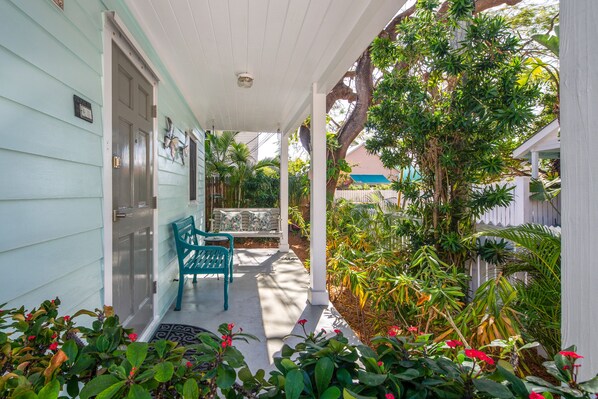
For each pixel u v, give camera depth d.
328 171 7.02
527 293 2.19
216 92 3.98
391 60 3.65
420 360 0.81
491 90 2.80
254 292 3.74
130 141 2.16
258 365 2.13
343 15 2.20
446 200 3.29
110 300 1.74
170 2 2.07
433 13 3.40
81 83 1.50
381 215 3.95
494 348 1.83
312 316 3.02
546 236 2.12
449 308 2.23
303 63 3.03
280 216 6.27
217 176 8.08
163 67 2.96
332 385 0.81
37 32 1.17
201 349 0.82
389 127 3.57
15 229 1.06
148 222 2.57
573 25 0.76
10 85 1.04
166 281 3.18
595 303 0.73
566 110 0.78
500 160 3.00
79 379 0.79
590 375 0.73
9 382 0.62
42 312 0.90
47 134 1.23
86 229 1.53
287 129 5.82
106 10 1.76
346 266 2.96
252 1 2.05
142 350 0.72
